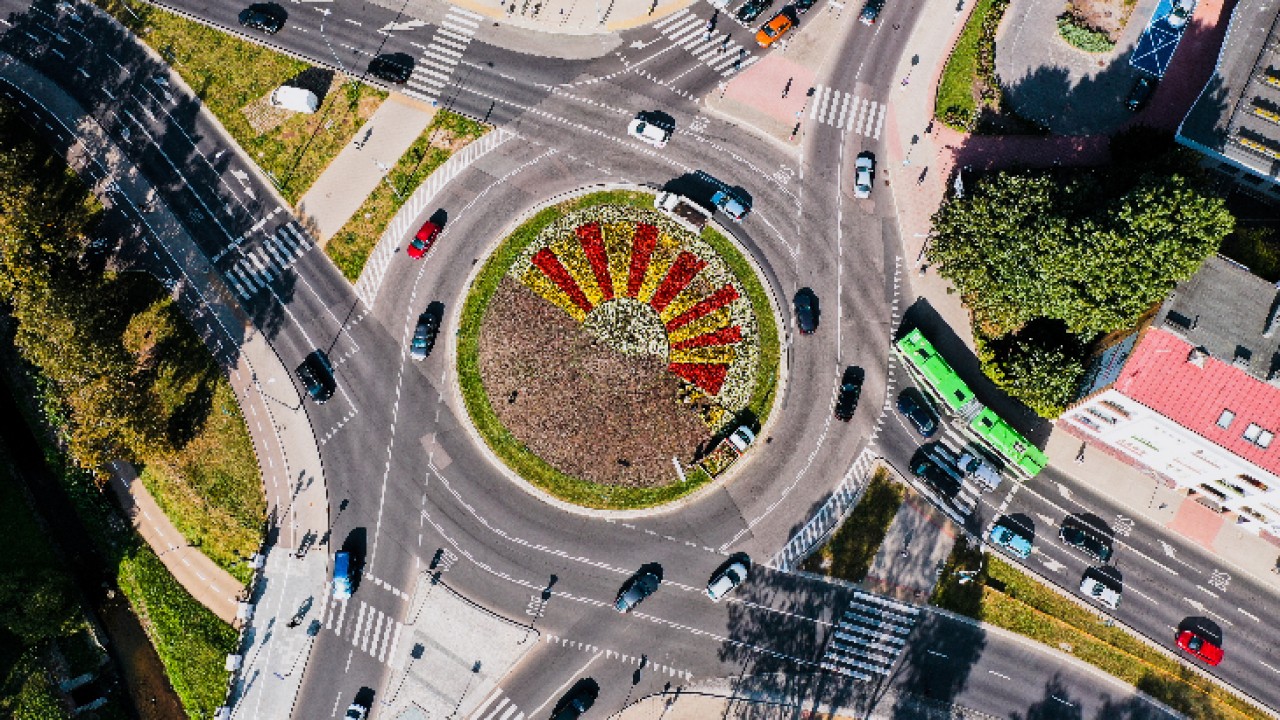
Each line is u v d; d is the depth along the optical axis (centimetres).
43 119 9606
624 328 8994
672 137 9419
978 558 8744
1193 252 7444
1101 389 7944
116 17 9812
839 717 8569
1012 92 9450
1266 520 8462
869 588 8694
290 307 9188
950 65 9462
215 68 9662
